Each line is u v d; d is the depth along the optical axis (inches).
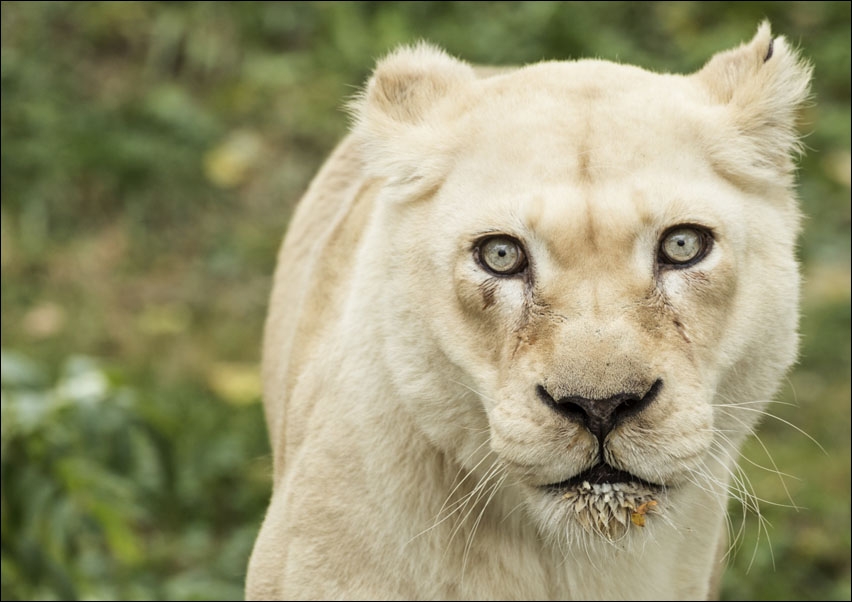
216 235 623.5
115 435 404.5
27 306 585.0
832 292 558.6
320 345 313.4
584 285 250.4
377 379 286.5
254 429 509.0
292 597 298.2
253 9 715.4
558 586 299.7
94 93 676.7
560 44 646.5
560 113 267.9
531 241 254.1
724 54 295.3
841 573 454.6
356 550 293.9
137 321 580.7
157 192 634.8
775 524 463.8
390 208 281.1
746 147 271.0
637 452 248.2
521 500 287.1
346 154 368.2
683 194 255.1
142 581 417.7
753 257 267.1
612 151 259.0
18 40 685.3
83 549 426.6
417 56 303.1
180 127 650.2
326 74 683.4
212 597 407.8
